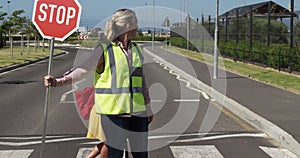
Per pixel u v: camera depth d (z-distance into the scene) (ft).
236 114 36.04
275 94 44.98
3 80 61.77
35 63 98.63
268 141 27.12
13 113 35.47
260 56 80.28
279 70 69.82
